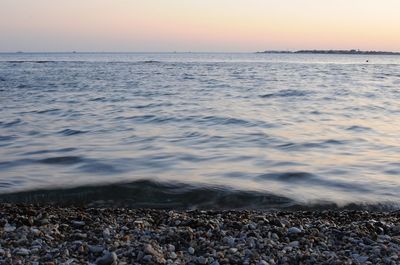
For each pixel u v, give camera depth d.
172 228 7.78
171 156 14.31
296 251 6.82
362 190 11.01
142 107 27.89
